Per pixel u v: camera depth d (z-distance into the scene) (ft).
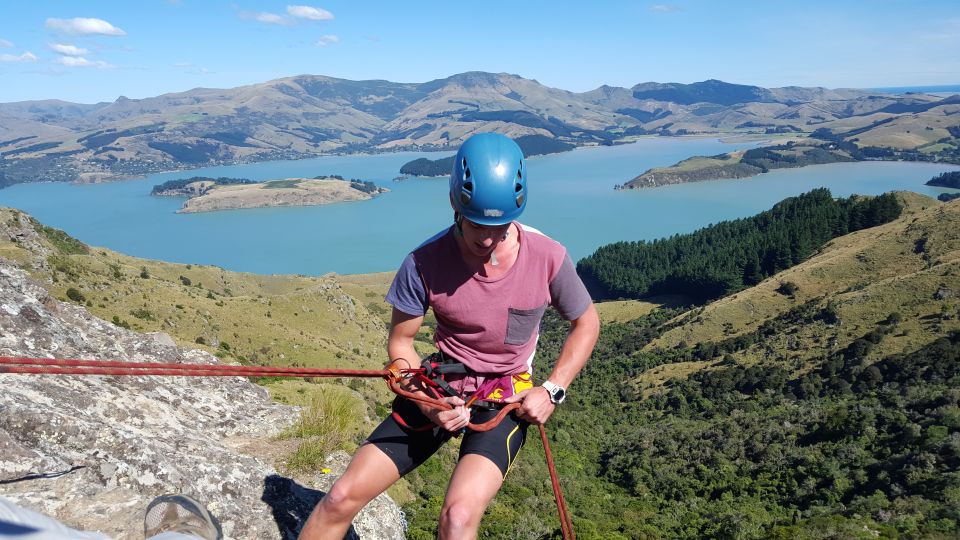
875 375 316.40
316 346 345.10
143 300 296.92
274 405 22.93
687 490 233.14
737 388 370.32
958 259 398.62
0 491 11.48
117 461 13.43
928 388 279.49
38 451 12.77
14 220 284.20
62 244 410.31
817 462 233.35
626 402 401.29
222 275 579.89
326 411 21.16
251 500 14.82
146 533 9.04
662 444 285.84
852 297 409.69
